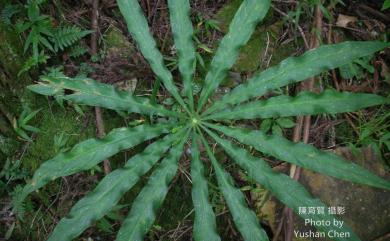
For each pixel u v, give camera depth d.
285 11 2.12
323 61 1.51
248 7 1.55
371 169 1.91
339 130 2.01
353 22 2.13
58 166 1.44
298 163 1.48
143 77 1.96
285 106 1.54
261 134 1.55
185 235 1.88
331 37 2.11
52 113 1.86
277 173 1.49
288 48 2.08
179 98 1.63
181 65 1.61
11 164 1.79
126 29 2.01
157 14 2.05
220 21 2.04
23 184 1.80
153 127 1.59
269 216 1.83
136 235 1.41
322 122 2.00
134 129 1.56
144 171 1.50
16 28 1.77
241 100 1.59
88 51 1.92
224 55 1.59
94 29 1.92
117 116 1.91
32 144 1.83
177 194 1.90
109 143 1.51
